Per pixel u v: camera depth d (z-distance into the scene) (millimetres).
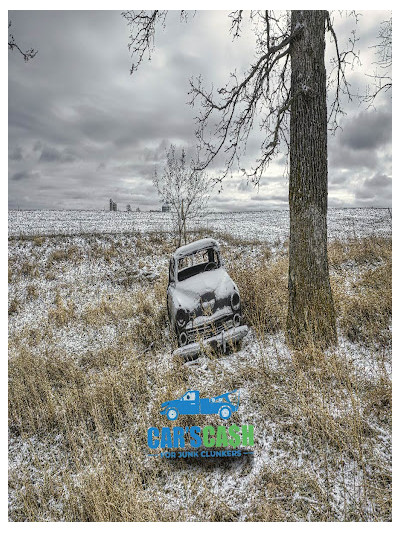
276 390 4461
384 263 9594
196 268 7766
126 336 8023
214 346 5699
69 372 6828
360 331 5453
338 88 6195
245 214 40656
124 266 14828
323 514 2926
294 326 5289
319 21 5055
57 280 13883
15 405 6070
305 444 3641
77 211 40469
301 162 5141
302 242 5188
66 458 4711
